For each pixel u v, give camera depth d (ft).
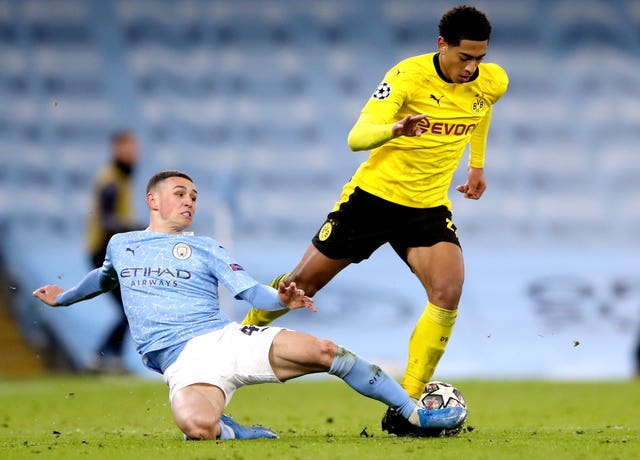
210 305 57.31
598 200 241.96
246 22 273.33
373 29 272.92
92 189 242.78
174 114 256.73
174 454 47.67
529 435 59.88
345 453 47.91
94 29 269.23
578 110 259.19
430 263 62.69
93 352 179.42
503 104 258.16
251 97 261.44
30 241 217.36
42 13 269.23
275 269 197.67
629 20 275.80
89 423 77.15
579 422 74.38
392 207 64.18
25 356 188.03
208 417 53.36
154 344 56.18
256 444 51.90
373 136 58.18
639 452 49.34
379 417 79.97
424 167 63.72
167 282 57.21
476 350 187.01
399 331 181.27
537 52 270.87
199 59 266.98
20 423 77.41
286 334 55.06
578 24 274.36
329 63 267.39
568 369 182.19
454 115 63.77
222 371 54.80
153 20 271.69
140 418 81.87
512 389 115.24
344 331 180.55
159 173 60.23
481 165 72.13
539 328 188.65
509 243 227.61
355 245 65.46
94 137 251.60
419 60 63.31
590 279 192.44
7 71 259.80
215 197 240.12
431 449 50.01
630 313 188.55
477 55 61.72
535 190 242.78
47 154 246.27
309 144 253.85
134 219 232.73
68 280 198.70
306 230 232.12
